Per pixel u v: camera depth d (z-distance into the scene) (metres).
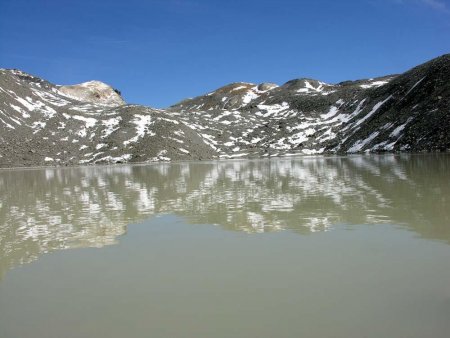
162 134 165.75
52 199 36.75
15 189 48.50
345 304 10.73
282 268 13.98
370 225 20.14
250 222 22.36
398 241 16.83
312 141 174.25
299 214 24.11
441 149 103.75
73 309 11.16
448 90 131.12
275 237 18.61
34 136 155.25
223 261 15.13
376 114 165.12
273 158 134.25
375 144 135.62
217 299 11.48
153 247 17.72
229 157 158.25
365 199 28.84
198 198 33.81
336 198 30.11
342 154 138.00
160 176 64.31
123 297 11.92
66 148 152.25
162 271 14.23
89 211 28.75
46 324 10.27
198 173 68.50
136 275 13.93
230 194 35.81
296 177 51.69
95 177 67.12
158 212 27.20
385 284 11.99
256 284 12.52
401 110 148.12
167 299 11.63
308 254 15.55
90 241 19.30
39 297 12.15
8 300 11.98
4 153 135.25
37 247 18.39
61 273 14.45
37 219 25.84
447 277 12.34
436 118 121.12
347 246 16.42
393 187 35.09
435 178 40.59
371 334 9.10
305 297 11.32
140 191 41.34
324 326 9.58
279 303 11.00
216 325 9.88
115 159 146.12
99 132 170.38
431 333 9.03
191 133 177.38
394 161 74.88
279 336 9.21
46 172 89.88
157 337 9.42
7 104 170.50
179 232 20.61
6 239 20.08
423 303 10.57
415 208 24.17
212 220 23.48
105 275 14.05
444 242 16.34
